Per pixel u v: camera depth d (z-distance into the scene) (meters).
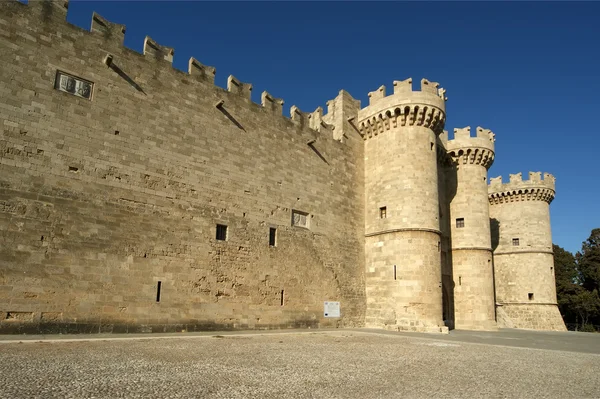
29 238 19.25
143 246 23.03
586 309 70.00
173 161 25.23
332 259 33.88
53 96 21.06
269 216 30.02
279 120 32.25
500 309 50.50
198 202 26.02
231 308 26.48
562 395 10.51
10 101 19.67
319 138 35.09
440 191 42.12
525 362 16.59
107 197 22.09
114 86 23.38
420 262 33.06
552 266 50.62
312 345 19.84
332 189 35.25
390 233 34.75
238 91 29.80
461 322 40.06
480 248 41.31
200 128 26.98
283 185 31.47
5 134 19.30
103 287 21.17
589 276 76.25
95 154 22.03
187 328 24.11
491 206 53.94
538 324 47.66
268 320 28.48
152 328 22.64
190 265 24.89
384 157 36.78
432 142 36.41
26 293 18.81
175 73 26.34
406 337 26.23
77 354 13.88
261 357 15.15
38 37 21.02
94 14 23.25
